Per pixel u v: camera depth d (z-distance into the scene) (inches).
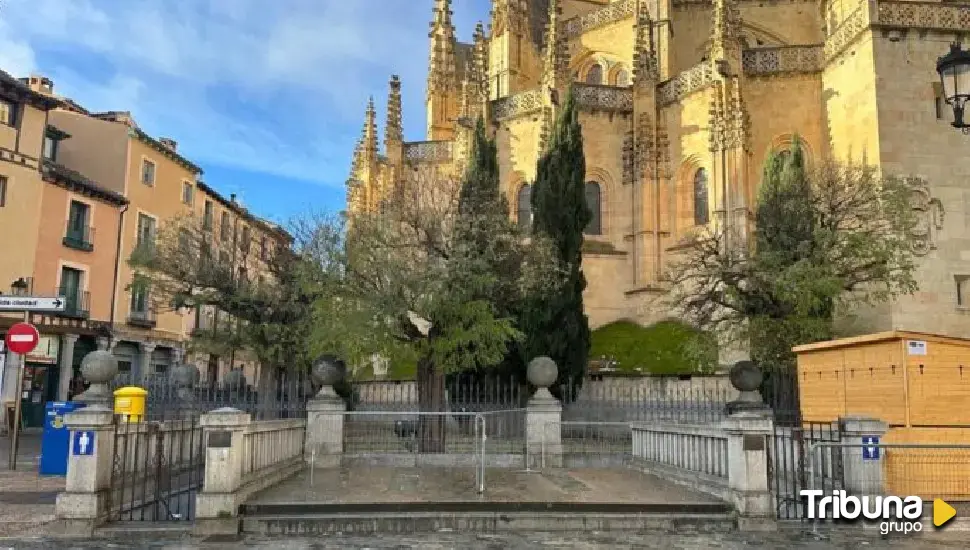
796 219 1047.6
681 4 1844.2
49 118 1780.3
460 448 876.6
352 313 856.3
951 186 1227.2
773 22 1796.3
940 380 617.0
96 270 1690.5
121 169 1797.5
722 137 1422.2
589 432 932.0
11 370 1444.4
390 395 1347.2
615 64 1910.7
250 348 1184.8
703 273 1146.0
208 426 481.7
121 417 521.7
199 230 1282.0
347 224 1117.7
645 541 461.1
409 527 491.2
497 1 1971.0
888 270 1012.5
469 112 1731.1
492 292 944.3
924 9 1268.5
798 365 776.9
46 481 694.5
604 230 1609.3
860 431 554.6
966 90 521.7
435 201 1017.5
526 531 490.9
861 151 1285.7
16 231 1475.1
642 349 1354.6
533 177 1606.8
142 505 498.9
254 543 447.5
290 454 701.9
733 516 506.9
